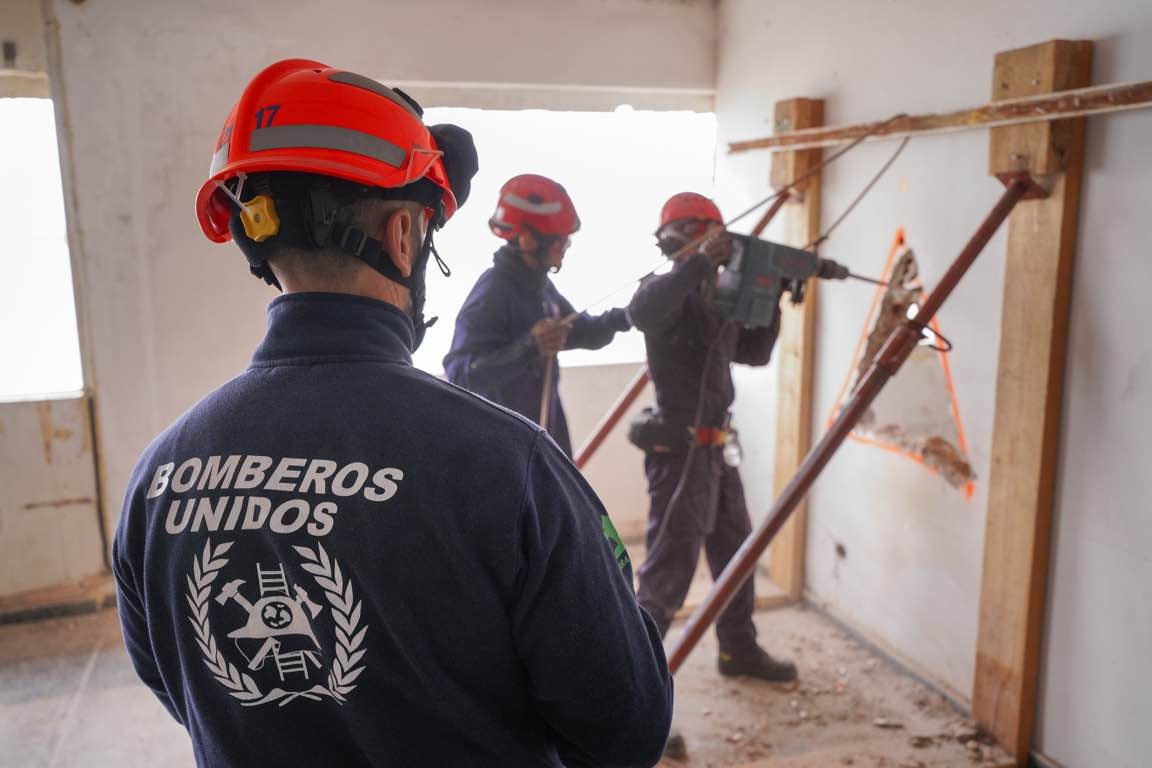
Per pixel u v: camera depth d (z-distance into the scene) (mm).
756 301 2400
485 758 764
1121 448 2076
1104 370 2100
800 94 3154
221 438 750
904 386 2781
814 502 3330
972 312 2477
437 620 707
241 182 768
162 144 3152
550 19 3469
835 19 2936
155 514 770
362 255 766
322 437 719
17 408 3172
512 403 2572
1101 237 2076
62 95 3025
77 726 2676
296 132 752
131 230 3180
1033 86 2094
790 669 2881
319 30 3225
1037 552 2289
